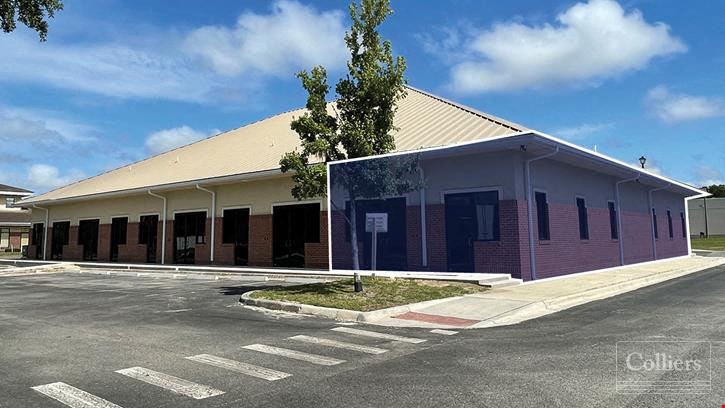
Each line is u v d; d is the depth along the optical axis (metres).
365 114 13.67
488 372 6.08
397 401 5.10
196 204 25.30
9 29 14.25
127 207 29.09
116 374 6.21
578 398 5.04
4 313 11.34
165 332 8.91
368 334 8.68
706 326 8.56
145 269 24.45
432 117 21.56
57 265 26.19
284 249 21.58
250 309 11.60
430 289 13.24
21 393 5.50
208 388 5.62
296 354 7.21
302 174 13.62
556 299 11.88
